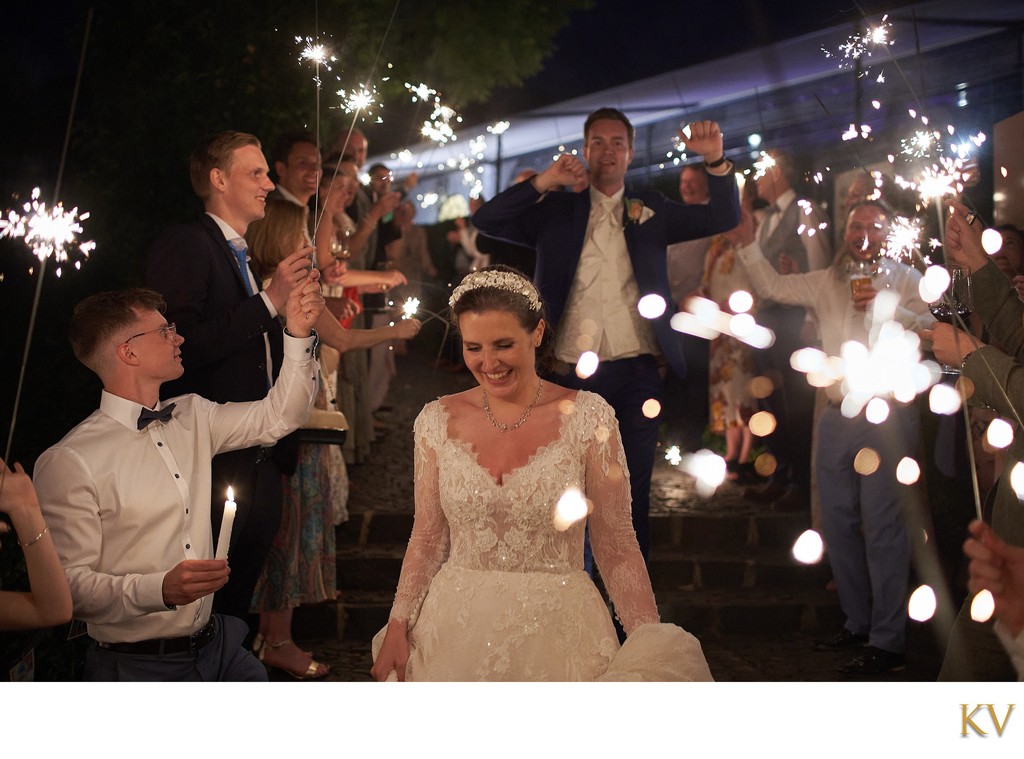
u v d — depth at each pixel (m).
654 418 4.70
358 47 6.86
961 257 3.29
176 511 3.04
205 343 3.71
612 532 2.90
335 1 6.54
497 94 11.98
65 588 2.62
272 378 4.10
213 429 3.33
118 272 5.82
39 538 2.58
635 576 2.88
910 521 4.93
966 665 2.94
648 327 4.75
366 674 4.82
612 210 4.79
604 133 4.76
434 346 11.48
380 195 6.59
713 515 6.46
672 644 2.74
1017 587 2.18
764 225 6.95
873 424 4.92
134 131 6.02
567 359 4.72
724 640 5.49
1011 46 6.89
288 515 4.70
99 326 3.05
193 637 3.06
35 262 5.66
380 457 7.56
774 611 5.62
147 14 6.17
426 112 8.52
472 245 10.33
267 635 4.72
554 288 4.75
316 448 4.83
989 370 2.78
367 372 7.41
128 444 3.02
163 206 6.04
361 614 5.38
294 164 5.22
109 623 2.96
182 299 3.81
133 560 2.99
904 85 6.65
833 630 5.62
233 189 4.01
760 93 9.44
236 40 6.19
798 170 7.67
